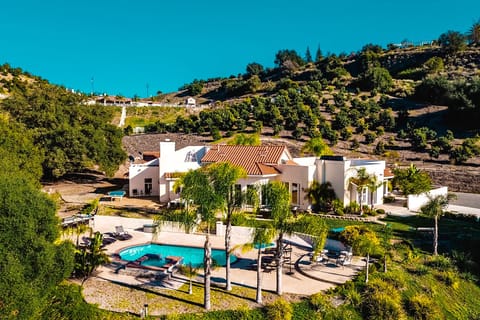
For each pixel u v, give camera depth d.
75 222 30.30
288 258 24.89
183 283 20.80
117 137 55.09
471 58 116.94
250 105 94.44
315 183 37.28
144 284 20.41
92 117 56.62
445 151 63.53
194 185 18.33
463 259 26.70
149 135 79.38
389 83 106.94
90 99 114.50
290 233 19.64
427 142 67.62
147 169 44.56
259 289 18.83
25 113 53.94
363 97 96.38
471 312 22.52
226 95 142.25
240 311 17.52
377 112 85.94
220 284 20.81
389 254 25.59
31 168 37.22
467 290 24.25
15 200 13.77
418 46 144.25
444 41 128.12
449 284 24.12
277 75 159.38
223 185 18.50
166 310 17.52
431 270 24.92
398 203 41.38
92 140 50.00
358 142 69.75
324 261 24.77
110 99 131.75
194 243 28.47
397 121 81.31
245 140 59.09
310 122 74.31
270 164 39.88
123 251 26.66
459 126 75.19
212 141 72.19
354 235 22.12
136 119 100.44
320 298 19.08
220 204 18.17
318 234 20.39
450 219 35.94
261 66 187.50
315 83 109.38
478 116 72.94
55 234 15.20
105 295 18.73
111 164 51.09
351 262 24.91
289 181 38.44
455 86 86.19
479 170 55.56
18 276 12.45
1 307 12.18
